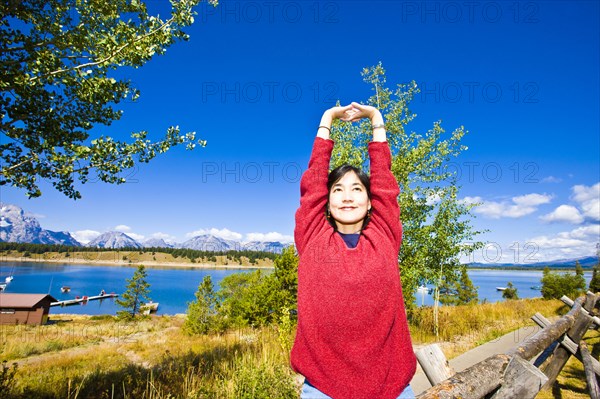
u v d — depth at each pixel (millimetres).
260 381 5223
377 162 1262
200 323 25328
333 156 9891
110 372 10227
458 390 1412
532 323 13219
